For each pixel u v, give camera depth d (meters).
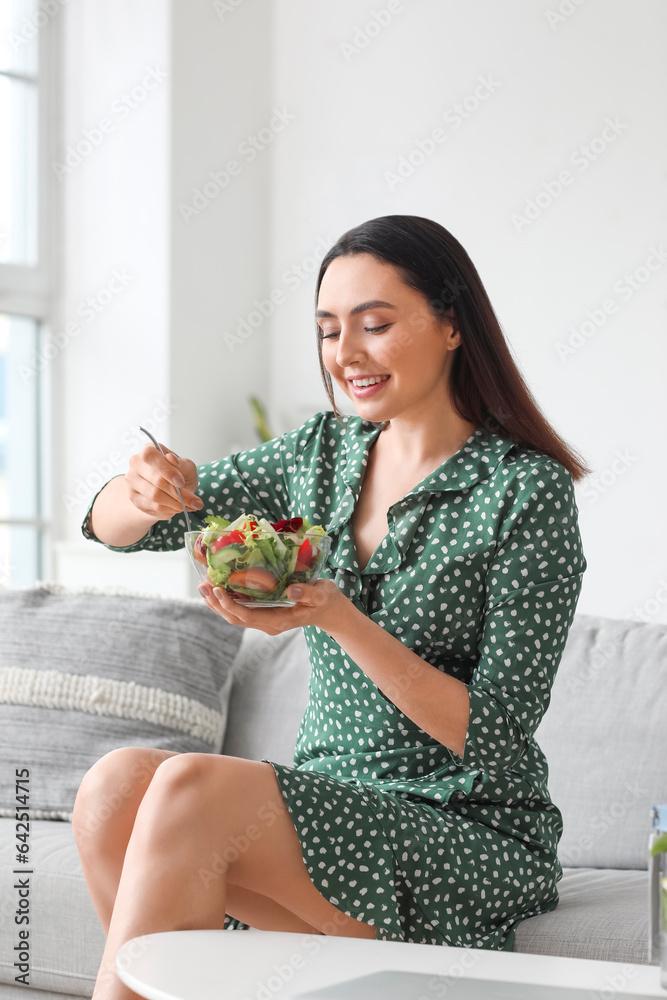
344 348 1.42
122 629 2.11
